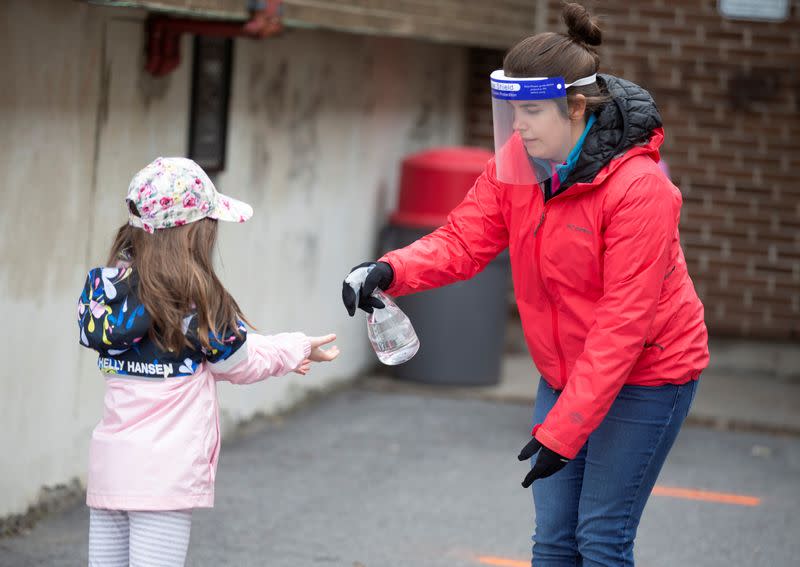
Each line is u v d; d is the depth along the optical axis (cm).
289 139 1102
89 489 477
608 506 507
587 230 482
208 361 482
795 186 1501
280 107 1077
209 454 484
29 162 726
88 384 821
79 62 769
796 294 1507
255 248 1047
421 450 1034
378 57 1309
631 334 473
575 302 500
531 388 1296
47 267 757
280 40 1063
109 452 471
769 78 1497
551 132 474
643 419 502
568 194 480
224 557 734
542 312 514
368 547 771
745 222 1512
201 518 811
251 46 1009
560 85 469
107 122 809
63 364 787
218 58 951
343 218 1245
